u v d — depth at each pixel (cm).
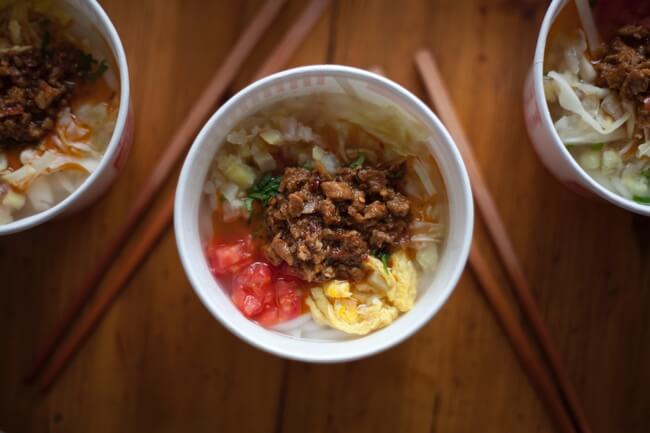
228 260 42
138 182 46
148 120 46
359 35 46
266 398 47
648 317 47
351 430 47
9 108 42
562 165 42
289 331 42
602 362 47
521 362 47
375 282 41
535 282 46
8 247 47
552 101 44
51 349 46
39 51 43
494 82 46
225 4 46
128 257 46
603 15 44
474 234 47
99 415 47
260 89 39
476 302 47
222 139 41
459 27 46
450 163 39
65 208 40
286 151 42
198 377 47
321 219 41
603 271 46
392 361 47
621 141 43
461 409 47
